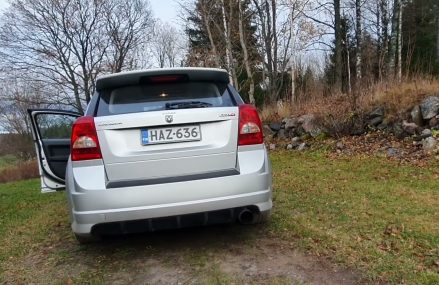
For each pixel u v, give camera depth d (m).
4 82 30.72
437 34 28.56
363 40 22.86
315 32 22.58
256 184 3.26
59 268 3.49
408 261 3.12
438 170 6.25
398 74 10.62
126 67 34.66
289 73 22.64
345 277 2.95
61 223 5.04
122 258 3.58
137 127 3.15
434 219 4.05
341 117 9.82
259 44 23.20
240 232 4.01
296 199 5.16
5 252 4.05
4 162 35.34
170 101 3.39
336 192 5.41
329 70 20.12
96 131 3.13
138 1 35.00
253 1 21.22
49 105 31.86
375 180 6.00
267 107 13.86
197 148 3.20
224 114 3.27
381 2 25.64
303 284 2.89
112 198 3.04
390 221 4.05
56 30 31.56
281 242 3.70
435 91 8.72
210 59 22.61
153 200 3.07
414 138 7.96
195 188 3.12
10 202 7.65
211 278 3.07
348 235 3.74
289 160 8.71
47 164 4.38
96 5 32.78
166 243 3.85
